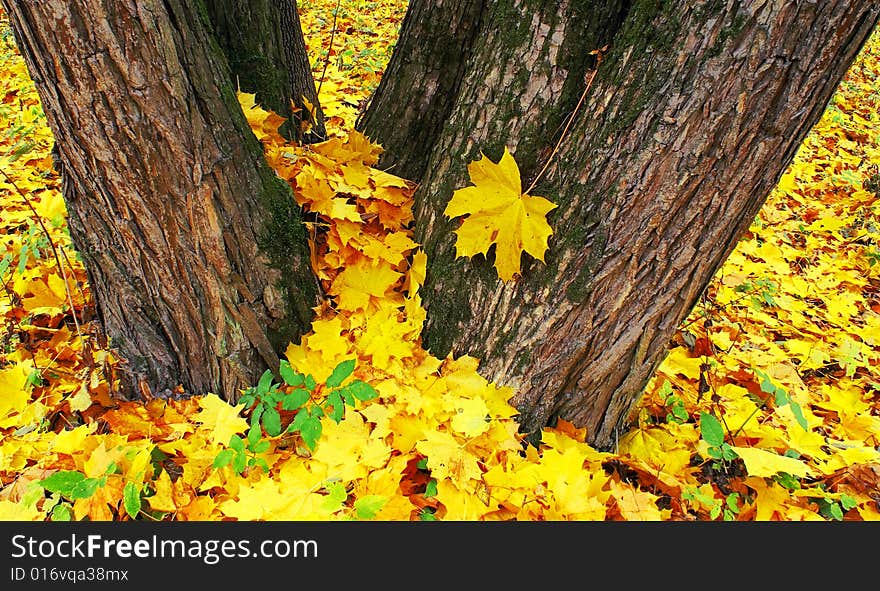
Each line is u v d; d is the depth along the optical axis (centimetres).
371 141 117
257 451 88
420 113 112
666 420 108
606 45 89
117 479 84
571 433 96
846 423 110
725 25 76
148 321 93
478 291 96
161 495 85
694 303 91
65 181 86
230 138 86
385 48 249
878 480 96
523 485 88
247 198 89
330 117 172
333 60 229
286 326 96
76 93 77
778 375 118
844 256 166
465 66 108
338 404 87
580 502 86
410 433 91
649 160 81
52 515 84
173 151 81
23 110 180
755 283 137
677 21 79
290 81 123
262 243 91
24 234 122
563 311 89
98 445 88
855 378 126
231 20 106
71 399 94
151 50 77
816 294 148
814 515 92
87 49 74
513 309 93
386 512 85
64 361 109
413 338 100
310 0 284
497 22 94
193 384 97
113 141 79
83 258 90
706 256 85
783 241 168
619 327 89
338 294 101
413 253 105
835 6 73
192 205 84
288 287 95
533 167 92
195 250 86
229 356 93
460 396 94
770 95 77
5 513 84
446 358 97
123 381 97
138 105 78
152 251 86
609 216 85
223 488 89
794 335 134
